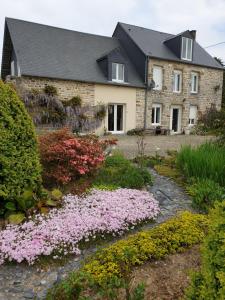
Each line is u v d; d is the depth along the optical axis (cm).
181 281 254
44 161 489
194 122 2144
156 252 287
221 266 157
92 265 268
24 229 345
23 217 368
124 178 510
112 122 1788
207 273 164
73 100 1569
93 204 406
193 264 279
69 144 484
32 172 402
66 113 1530
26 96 1412
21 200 375
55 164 492
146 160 683
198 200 428
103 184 492
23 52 1540
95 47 1870
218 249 162
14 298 252
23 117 395
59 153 478
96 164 514
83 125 1600
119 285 222
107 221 357
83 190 471
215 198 420
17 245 310
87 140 554
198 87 2125
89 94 1641
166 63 1930
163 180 553
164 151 958
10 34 1594
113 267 261
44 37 1697
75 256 313
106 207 394
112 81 1720
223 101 2484
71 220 357
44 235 328
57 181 484
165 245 299
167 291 242
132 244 298
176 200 459
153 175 581
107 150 853
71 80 1563
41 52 1599
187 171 535
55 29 1794
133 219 371
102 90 1684
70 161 479
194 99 2108
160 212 412
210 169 505
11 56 1791
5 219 373
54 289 250
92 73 1678
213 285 160
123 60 1756
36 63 1519
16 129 381
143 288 213
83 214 374
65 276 281
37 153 417
